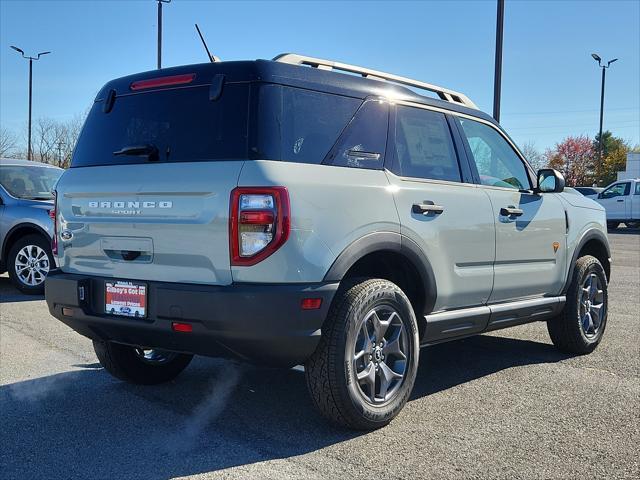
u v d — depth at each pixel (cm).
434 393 473
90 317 394
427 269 422
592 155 5897
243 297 338
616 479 331
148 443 375
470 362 564
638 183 2536
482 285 474
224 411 430
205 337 351
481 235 470
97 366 539
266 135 358
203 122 376
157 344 384
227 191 348
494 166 519
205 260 353
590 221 607
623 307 841
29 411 430
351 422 379
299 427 400
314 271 353
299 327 348
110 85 431
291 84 378
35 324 695
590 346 591
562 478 332
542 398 461
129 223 382
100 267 400
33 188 945
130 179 385
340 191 372
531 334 683
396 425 405
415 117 448
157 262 372
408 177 427
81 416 421
